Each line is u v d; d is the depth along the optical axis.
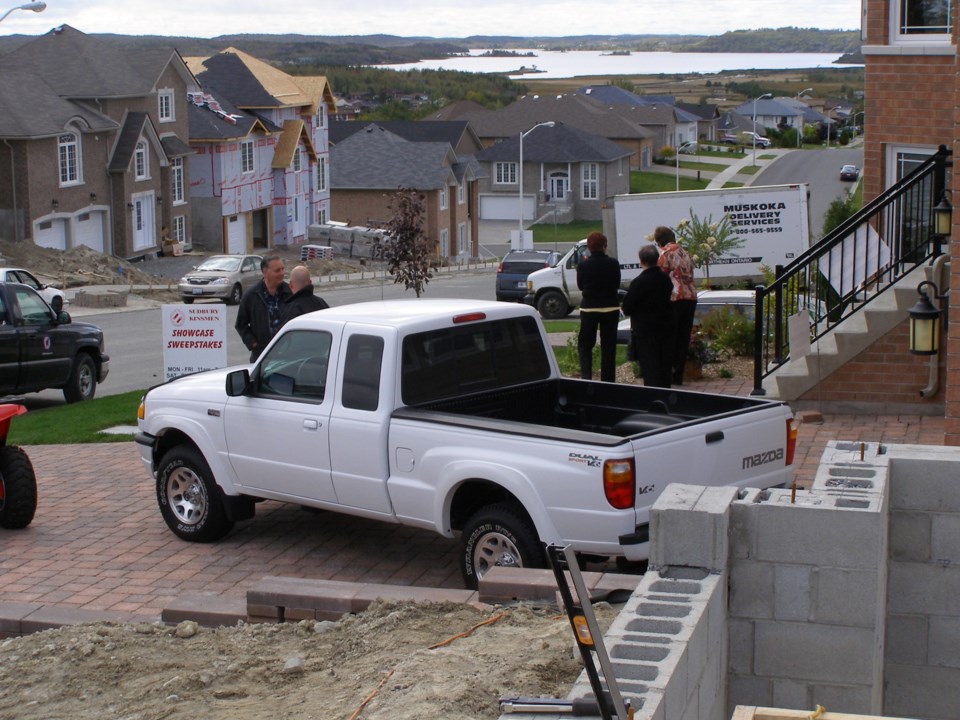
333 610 6.30
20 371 17.14
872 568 4.68
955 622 5.64
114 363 25.97
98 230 54.66
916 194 12.98
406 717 4.46
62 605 7.73
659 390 8.38
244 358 26.62
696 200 27.83
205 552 8.91
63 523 9.87
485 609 6.05
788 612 4.79
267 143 70.06
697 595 4.39
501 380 8.55
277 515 9.98
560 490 6.97
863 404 12.16
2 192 49.00
